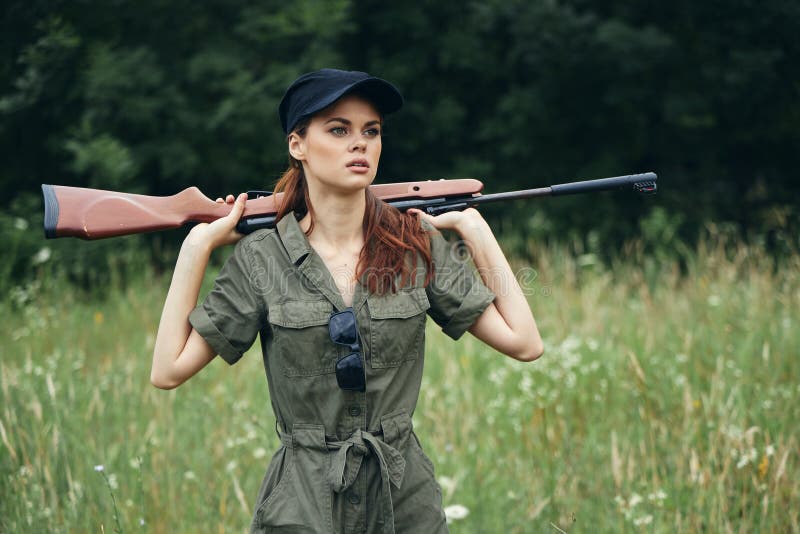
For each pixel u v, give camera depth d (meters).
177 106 9.17
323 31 9.20
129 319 6.41
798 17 9.67
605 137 10.49
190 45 9.62
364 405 2.01
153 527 3.22
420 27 10.02
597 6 10.24
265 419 4.09
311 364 2.00
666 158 10.98
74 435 3.71
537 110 9.80
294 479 2.02
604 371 4.48
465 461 3.70
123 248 8.80
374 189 2.23
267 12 9.43
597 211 10.05
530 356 2.17
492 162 10.59
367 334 2.02
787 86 10.20
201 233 2.10
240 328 2.05
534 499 3.36
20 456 3.48
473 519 3.24
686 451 3.44
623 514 3.15
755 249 6.45
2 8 9.54
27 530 3.04
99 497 3.29
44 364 4.97
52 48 9.30
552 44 9.35
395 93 2.03
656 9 10.09
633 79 9.78
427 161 10.76
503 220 10.07
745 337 4.80
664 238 8.70
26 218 9.27
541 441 3.79
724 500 3.11
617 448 3.60
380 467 1.98
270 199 2.18
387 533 1.96
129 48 9.48
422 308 2.06
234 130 9.28
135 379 4.75
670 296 5.75
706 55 10.00
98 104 9.12
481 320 2.16
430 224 2.19
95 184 9.06
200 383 4.74
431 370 4.89
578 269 7.63
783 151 11.09
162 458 3.66
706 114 10.29
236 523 3.33
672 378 4.21
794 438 3.42
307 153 2.07
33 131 10.06
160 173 9.92
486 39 10.26
